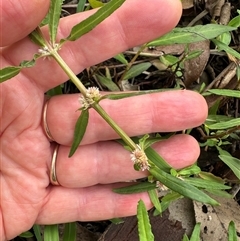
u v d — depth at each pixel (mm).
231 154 185
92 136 145
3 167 151
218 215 171
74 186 154
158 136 157
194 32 147
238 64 168
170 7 128
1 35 122
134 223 169
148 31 132
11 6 117
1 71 119
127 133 144
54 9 125
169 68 181
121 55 170
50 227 162
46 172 153
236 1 192
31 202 154
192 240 144
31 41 132
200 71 177
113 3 119
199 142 179
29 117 143
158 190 172
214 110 171
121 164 149
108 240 169
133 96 139
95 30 132
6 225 156
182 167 150
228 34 167
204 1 188
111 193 156
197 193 130
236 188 180
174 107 140
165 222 169
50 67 137
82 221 173
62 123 144
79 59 137
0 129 144
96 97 129
